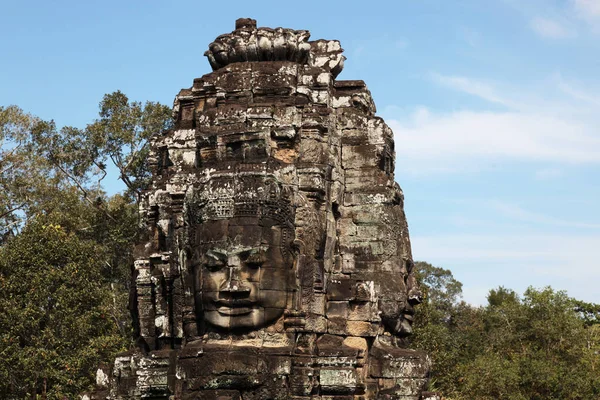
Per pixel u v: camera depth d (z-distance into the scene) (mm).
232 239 12484
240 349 12188
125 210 34438
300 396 12305
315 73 14586
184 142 14773
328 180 14188
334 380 12578
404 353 14188
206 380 12023
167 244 14719
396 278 14852
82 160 35688
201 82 14898
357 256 14781
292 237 12852
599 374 39281
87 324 26594
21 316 25609
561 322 41875
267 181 12648
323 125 13914
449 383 33188
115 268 34312
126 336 30859
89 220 34562
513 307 44781
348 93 15477
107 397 15102
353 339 13586
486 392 36438
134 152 35094
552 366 38812
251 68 14227
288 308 12688
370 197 14883
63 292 26453
